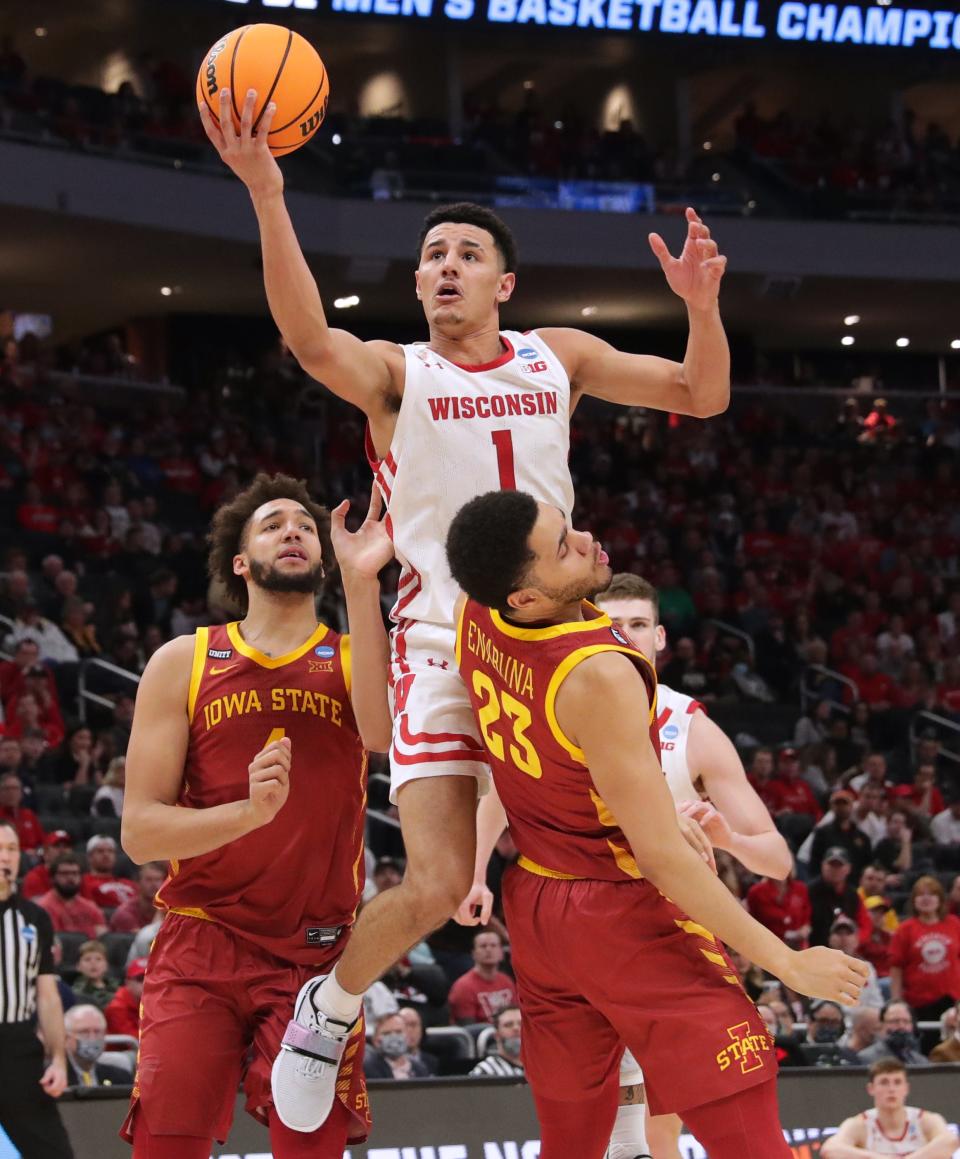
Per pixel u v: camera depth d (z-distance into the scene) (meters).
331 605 19.55
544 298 28.97
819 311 30.56
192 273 27.33
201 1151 5.18
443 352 4.71
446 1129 8.36
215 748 5.41
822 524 27.03
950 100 34.03
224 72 4.35
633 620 5.95
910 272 28.48
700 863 4.16
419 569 4.61
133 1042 10.00
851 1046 11.26
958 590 26.42
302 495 5.81
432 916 4.43
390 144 26.50
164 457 24.39
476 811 4.63
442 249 4.74
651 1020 4.35
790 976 4.16
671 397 4.82
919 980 12.75
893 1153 8.79
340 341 4.45
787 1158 4.30
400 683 4.63
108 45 29.92
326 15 27.25
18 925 8.38
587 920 4.39
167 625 19.44
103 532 21.19
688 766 5.76
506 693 4.29
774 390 31.91
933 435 31.03
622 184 27.28
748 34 29.31
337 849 5.44
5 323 26.31
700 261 4.60
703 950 4.41
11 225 24.16
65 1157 8.21
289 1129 4.96
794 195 28.53
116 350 27.81
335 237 25.98
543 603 4.19
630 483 27.83
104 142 24.11
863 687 22.12
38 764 15.85
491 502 4.16
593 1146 4.78
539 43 29.62
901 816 16.72
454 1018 11.62
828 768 18.77
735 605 23.98
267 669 5.45
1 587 18.70
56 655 17.59
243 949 5.35
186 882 5.35
